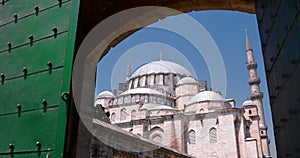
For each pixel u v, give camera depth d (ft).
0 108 13.00
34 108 11.95
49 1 13.87
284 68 9.95
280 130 10.83
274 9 10.85
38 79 12.44
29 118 11.89
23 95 12.57
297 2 8.39
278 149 11.27
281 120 10.63
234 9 18.47
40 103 11.87
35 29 13.67
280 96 10.62
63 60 11.97
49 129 11.10
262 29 13.08
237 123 149.07
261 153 156.15
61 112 10.95
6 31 14.80
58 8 13.33
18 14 14.78
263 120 189.57
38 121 11.59
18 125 12.07
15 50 13.94
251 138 147.74
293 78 8.93
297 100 8.60
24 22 14.32
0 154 11.96
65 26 12.62
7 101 12.95
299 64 8.35
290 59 9.22
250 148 141.90
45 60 12.58
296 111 8.72
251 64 204.74
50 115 11.34
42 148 10.94
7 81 13.46
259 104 194.08
